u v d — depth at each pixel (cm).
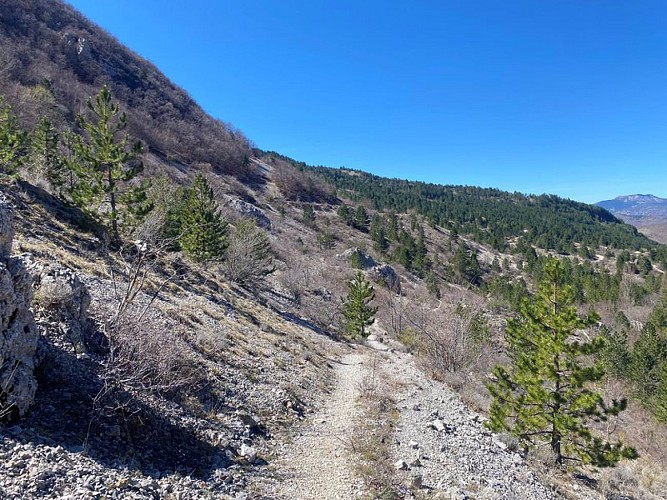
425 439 1085
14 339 604
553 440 1294
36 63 8069
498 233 13488
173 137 9462
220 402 965
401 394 1486
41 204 2036
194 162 8962
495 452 1141
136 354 805
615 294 6906
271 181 11181
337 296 4125
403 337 3195
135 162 6053
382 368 1961
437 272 7994
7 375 572
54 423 600
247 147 13038
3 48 7412
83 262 1465
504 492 877
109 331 855
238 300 2250
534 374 1357
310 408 1193
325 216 9844
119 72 11312
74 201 2295
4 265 629
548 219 16888
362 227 9950
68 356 751
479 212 16512
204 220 2686
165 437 715
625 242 14250
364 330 3350
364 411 1227
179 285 1853
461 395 1736
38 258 1240
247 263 2861
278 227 7006
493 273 9131
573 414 1302
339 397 1383
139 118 9200
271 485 711
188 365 986
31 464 497
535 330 1382
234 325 1658
